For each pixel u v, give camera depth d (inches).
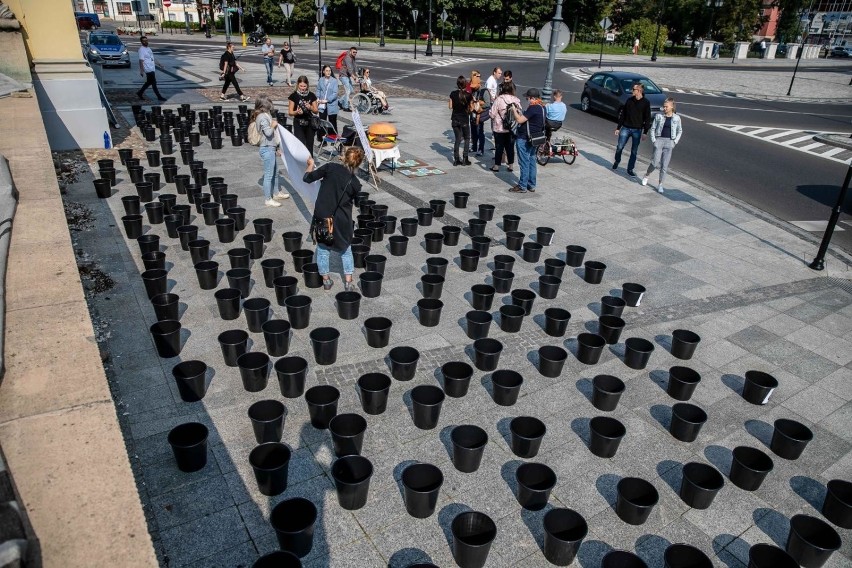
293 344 206.5
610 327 219.0
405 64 1331.2
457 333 222.5
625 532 139.1
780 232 368.5
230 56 698.8
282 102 725.9
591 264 273.4
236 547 127.1
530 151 405.1
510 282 256.2
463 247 308.7
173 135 512.1
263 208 342.6
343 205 228.5
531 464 145.2
